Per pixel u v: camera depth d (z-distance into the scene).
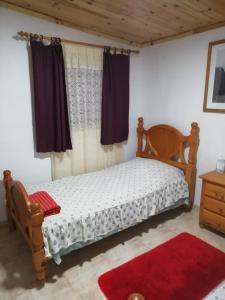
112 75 3.05
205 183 2.50
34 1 2.15
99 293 1.79
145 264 2.09
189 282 1.90
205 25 2.62
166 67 3.17
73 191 2.39
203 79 2.78
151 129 3.39
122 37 3.09
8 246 2.31
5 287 1.83
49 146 2.71
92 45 2.83
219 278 1.94
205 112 2.82
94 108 3.04
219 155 2.76
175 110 3.15
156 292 1.80
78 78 2.82
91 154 3.14
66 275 1.96
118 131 3.30
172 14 2.32
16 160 2.62
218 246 2.35
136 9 2.22
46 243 1.79
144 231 2.61
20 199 1.89
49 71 2.54
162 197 2.62
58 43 2.53
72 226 1.93
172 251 2.27
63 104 2.67
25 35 2.36
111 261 2.13
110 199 2.26
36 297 1.75
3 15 2.29
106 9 2.24
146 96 3.53
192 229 2.65
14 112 2.52
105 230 2.16
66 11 2.33
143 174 2.84
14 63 2.42
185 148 3.05
